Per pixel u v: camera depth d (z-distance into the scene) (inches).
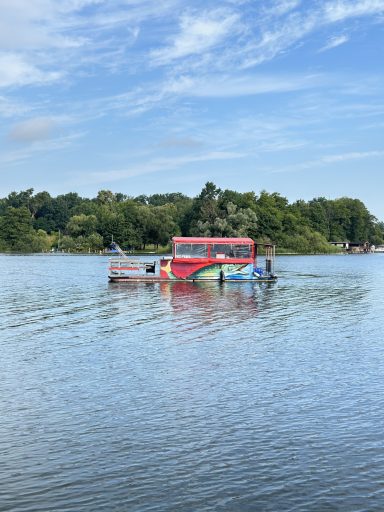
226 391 826.8
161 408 750.5
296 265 4933.6
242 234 6328.7
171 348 1125.7
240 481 552.4
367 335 1284.4
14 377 895.1
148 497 523.5
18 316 1573.6
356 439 650.2
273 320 1518.2
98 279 3029.0
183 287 2566.4
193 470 574.6
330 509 505.0
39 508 504.7
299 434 664.4
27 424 692.1
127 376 904.3
